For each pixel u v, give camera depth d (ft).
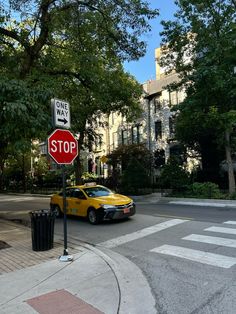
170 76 111.55
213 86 63.26
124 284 19.94
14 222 49.67
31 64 51.16
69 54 61.62
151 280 20.84
